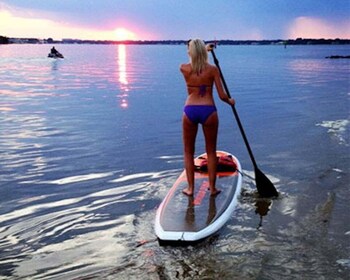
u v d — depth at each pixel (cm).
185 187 630
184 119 587
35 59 6419
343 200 618
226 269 430
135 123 1265
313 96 1922
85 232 529
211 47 611
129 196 654
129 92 2141
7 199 643
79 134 1109
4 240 508
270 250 470
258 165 812
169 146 975
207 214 537
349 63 5684
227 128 1193
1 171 784
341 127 1154
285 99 1827
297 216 563
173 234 486
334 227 527
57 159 867
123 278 416
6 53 8606
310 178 722
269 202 615
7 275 429
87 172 779
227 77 3228
